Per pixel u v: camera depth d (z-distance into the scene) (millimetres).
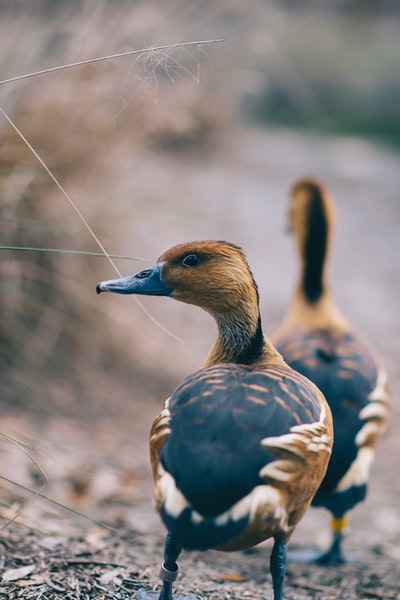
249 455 4902
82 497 8828
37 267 10672
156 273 6164
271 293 16516
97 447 10055
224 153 21359
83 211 10617
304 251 8883
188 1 11539
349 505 7305
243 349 6129
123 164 11133
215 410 5059
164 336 11867
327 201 8969
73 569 6520
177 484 4840
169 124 11391
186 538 4793
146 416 11125
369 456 7414
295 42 36844
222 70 16781
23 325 10797
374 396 7523
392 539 8797
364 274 18234
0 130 9297
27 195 9742
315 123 33094
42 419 10383
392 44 39094
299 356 7688
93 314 11352
